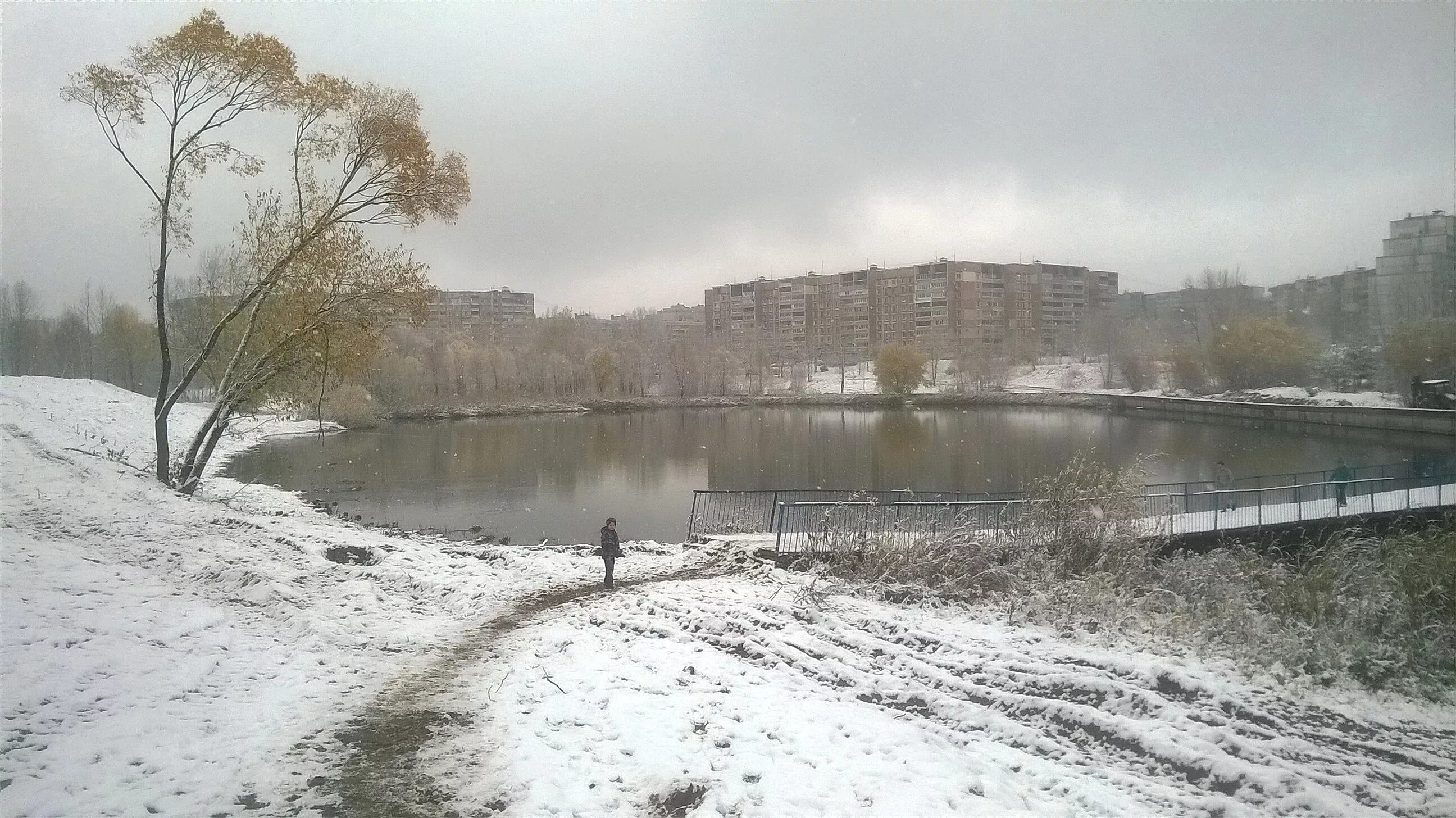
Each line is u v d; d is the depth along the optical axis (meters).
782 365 136.88
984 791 7.30
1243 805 7.39
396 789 7.18
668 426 82.44
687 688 10.02
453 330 135.00
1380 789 7.92
